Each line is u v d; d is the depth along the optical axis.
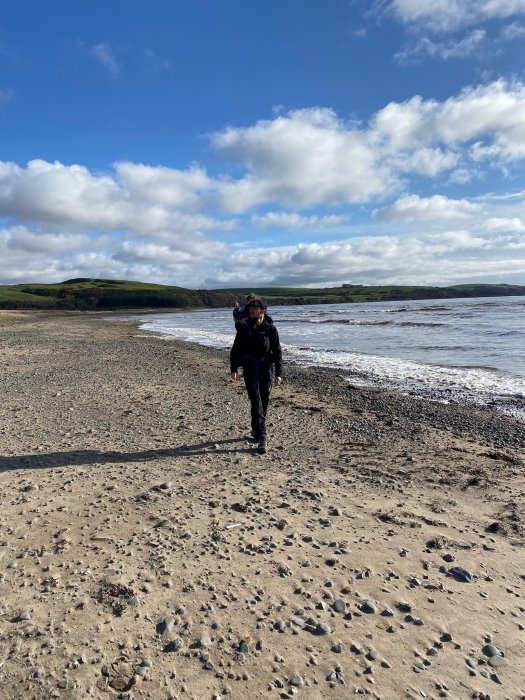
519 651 2.85
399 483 5.70
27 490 5.29
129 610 3.15
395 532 4.38
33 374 15.23
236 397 11.36
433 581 3.57
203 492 5.29
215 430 8.19
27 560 3.78
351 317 58.59
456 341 26.52
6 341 30.22
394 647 2.86
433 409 10.48
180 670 2.65
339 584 3.50
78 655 2.73
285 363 19.33
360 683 2.59
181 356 20.98
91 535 4.20
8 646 2.79
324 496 5.23
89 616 3.08
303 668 2.68
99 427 8.37
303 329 40.56
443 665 2.73
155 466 6.21
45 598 3.26
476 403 11.31
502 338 27.27
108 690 2.49
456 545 4.14
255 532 4.31
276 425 8.80
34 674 2.58
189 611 3.15
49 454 6.70
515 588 3.51
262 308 6.73
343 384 13.91
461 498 5.25
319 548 4.04
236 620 3.07
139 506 4.86
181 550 3.96
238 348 6.90
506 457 6.88
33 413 9.48
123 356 20.94
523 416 9.92
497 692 2.54
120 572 3.59
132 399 11.03
